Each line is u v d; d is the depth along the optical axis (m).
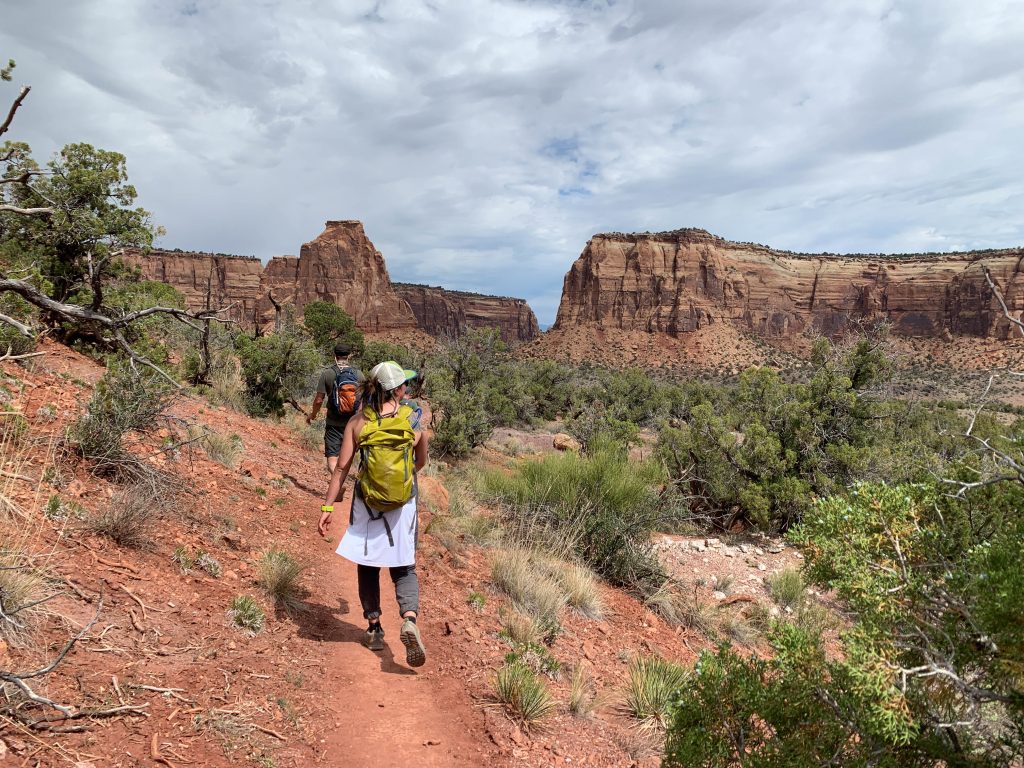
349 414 6.99
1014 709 2.34
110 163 10.91
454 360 27.62
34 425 5.02
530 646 4.72
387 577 5.60
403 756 3.09
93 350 9.72
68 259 10.44
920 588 2.57
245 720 2.96
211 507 5.46
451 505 8.57
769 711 2.63
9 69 4.82
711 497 11.85
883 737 2.38
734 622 6.90
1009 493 2.85
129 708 2.72
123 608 3.46
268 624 4.00
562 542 7.68
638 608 6.86
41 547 3.55
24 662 2.71
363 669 3.88
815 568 2.91
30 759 2.28
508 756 3.24
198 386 11.98
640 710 4.20
